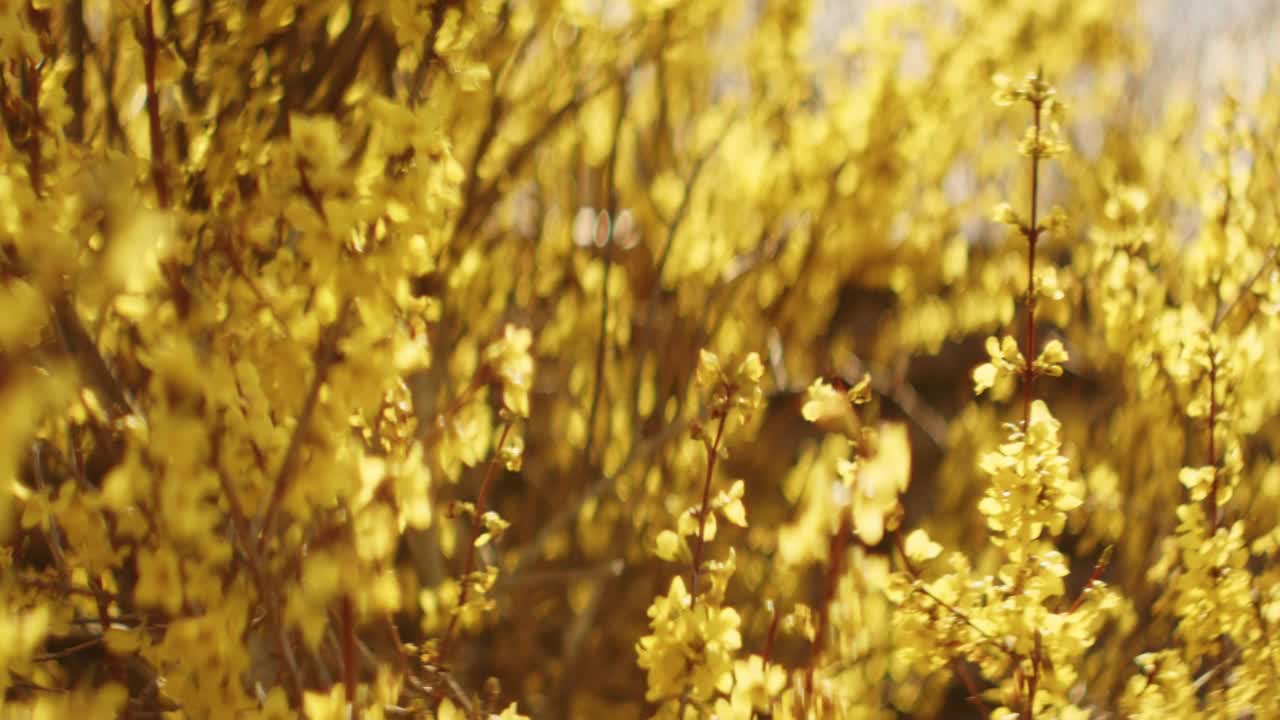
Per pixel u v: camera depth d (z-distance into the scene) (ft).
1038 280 4.55
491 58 5.57
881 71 6.49
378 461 4.18
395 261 4.13
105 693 4.26
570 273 7.15
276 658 4.69
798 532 4.80
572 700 6.88
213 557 4.20
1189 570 4.76
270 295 4.21
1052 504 4.48
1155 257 5.66
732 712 4.42
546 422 7.88
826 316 7.67
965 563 4.57
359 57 4.84
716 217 7.05
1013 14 6.55
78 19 4.86
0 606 4.21
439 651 4.69
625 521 7.05
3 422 3.90
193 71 4.76
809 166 6.72
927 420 9.32
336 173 4.07
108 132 4.89
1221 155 5.30
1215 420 4.93
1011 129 7.30
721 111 7.00
